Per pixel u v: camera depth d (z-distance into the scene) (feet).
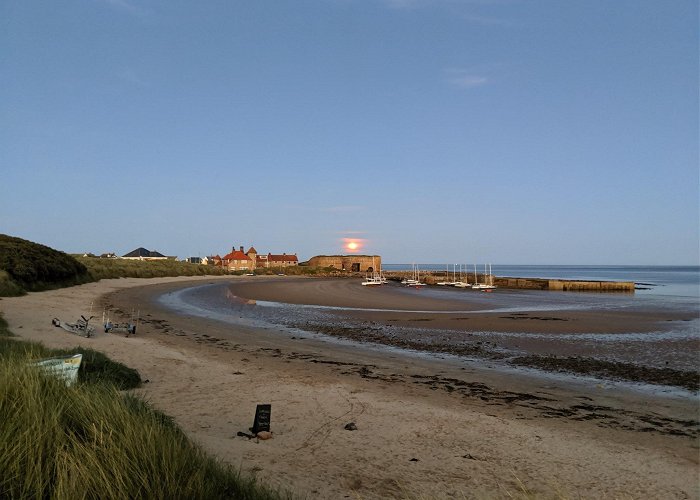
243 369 40.75
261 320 81.76
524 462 22.66
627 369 45.60
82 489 11.14
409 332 68.39
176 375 36.68
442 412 30.25
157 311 91.61
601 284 208.44
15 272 104.94
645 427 28.99
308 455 21.97
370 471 20.61
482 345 57.98
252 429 24.67
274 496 15.23
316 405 30.48
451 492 19.01
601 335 66.44
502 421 28.89
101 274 183.93
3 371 17.39
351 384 36.88
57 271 126.52
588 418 30.55
